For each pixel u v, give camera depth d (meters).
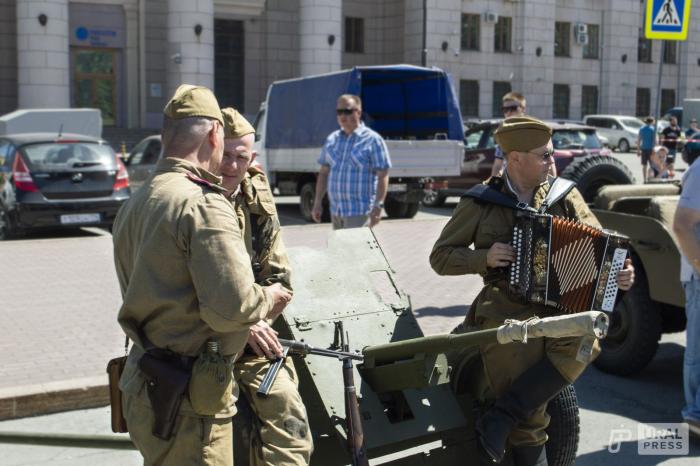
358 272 4.34
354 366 3.89
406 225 14.38
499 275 3.86
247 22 41.69
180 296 2.81
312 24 37.41
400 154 15.88
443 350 3.47
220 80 41.53
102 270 10.05
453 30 43.47
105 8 37.41
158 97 38.50
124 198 13.45
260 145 18.89
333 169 7.29
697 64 52.28
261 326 3.36
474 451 3.96
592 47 49.19
